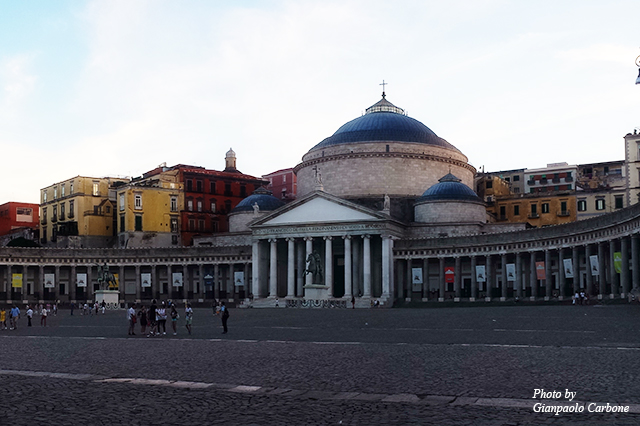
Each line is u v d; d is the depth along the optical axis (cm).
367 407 2353
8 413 2327
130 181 18125
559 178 17038
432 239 12850
